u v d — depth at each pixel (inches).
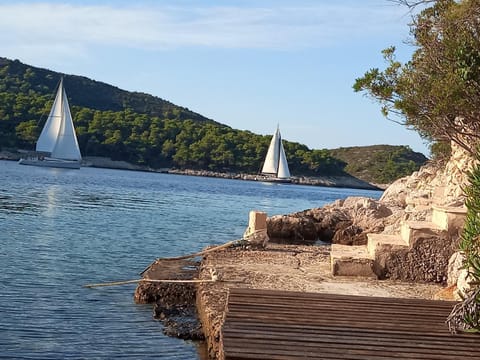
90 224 1461.6
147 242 1196.5
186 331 511.5
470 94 607.2
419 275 593.3
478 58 590.2
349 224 1278.3
